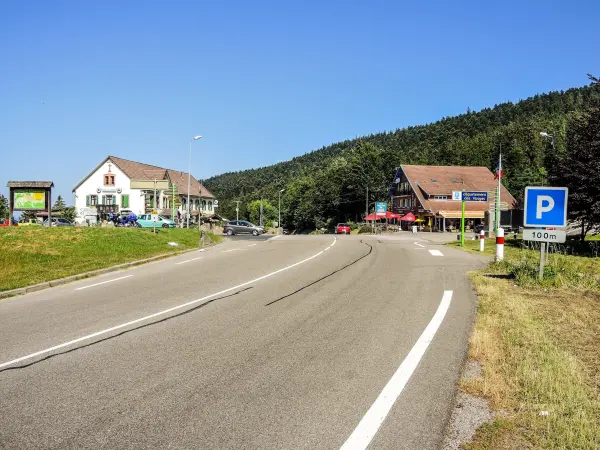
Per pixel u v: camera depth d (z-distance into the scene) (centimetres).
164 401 449
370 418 404
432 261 1681
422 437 370
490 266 1381
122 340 678
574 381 463
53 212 7425
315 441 367
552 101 16550
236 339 669
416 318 768
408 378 495
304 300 955
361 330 702
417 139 16475
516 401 428
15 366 568
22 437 381
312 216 9956
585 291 939
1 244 1862
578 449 343
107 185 6575
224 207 17275
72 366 562
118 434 384
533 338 607
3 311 939
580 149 2236
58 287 1273
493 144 11788
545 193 1036
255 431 386
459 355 569
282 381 497
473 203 7081
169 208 7038
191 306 922
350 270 1444
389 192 8525
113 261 1731
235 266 1628
